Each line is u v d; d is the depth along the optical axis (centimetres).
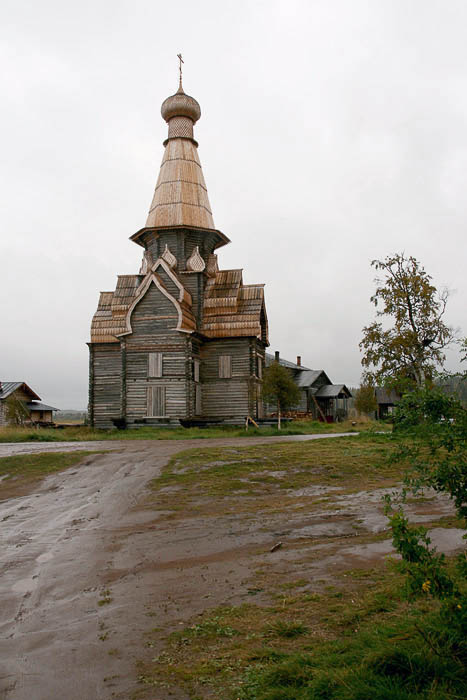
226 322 4428
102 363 4584
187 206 4706
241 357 4397
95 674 611
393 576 880
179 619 758
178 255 4616
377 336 3453
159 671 609
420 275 3494
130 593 875
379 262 3531
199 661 627
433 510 1379
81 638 712
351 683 534
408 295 3438
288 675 570
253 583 891
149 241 4816
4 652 680
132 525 1299
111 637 709
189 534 1205
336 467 1878
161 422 4081
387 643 607
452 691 515
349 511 1374
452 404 632
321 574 918
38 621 780
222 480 1720
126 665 628
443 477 616
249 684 565
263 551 1070
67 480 1847
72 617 789
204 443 2750
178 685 576
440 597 588
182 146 4875
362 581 870
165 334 4138
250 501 1493
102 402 4538
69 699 560
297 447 2311
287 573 934
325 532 1198
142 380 4138
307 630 694
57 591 899
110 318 4641
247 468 1870
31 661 652
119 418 4088
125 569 998
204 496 1548
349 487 1659
